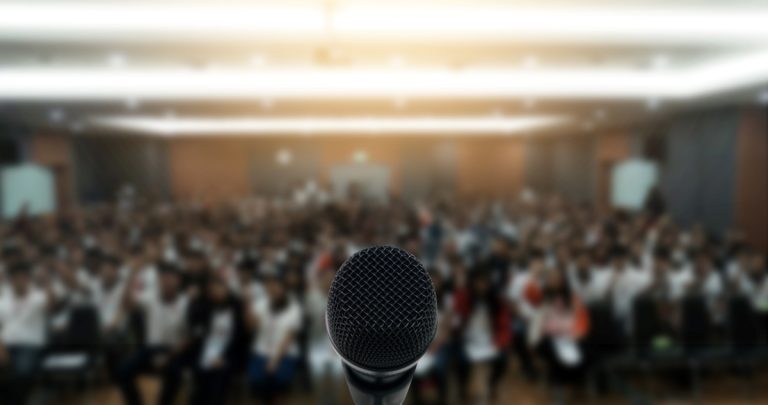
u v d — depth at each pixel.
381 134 13.41
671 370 4.76
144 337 4.45
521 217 9.25
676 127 8.47
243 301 4.16
